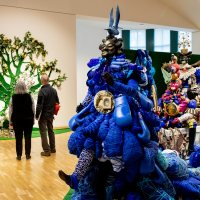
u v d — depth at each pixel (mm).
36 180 4957
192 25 13398
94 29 13789
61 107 10883
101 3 11492
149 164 2488
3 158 6352
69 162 6039
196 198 3014
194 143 4652
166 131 4559
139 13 12281
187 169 3086
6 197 4254
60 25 10812
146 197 2635
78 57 13562
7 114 9602
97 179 2672
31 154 6695
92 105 2668
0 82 9805
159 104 4793
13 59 10008
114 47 2646
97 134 2512
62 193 4387
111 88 2633
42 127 6520
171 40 14398
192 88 4945
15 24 10109
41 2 10453
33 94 10180
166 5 12727
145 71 2787
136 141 2434
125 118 2426
